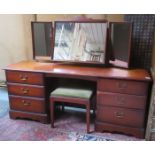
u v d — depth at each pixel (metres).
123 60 2.26
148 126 2.01
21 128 2.33
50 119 2.44
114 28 2.27
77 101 2.17
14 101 2.46
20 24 2.95
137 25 2.26
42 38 2.56
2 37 3.11
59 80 2.63
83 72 2.16
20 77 2.34
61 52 2.48
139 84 1.98
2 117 2.57
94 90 2.31
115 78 2.02
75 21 2.39
